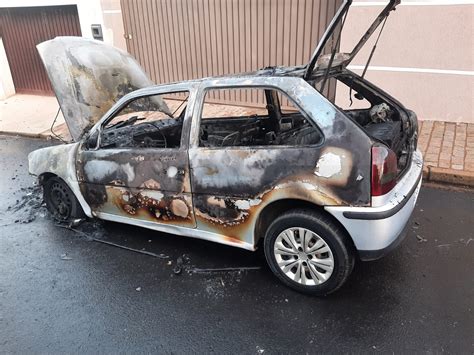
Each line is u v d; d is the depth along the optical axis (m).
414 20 6.63
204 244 4.31
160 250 4.25
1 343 3.16
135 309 3.43
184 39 9.13
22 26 11.01
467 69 6.62
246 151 3.30
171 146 4.59
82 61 5.11
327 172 3.01
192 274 3.83
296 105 3.15
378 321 3.13
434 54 6.72
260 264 3.91
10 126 9.25
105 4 9.53
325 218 3.18
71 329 3.26
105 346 3.07
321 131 3.04
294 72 3.39
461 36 6.47
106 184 4.20
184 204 3.73
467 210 4.69
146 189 3.92
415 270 3.69
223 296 3.51
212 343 3.03
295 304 3.36
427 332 3.01
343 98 7.25
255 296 3.49
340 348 2.92
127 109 4.57
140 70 5.75
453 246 4.02
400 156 3.46
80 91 5.01
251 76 3.41
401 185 3.24
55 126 9.05
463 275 3.60
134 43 9.76
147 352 2.99
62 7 10.27
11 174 6.76
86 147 4.38
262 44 8.31
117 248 4.35
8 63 11.67
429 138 6.43
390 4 3.34
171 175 3.70
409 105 7.20
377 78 7.21
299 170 3.11
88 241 4.52
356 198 2.96
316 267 3.33
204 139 4.10
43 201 5.62
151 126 4.68
